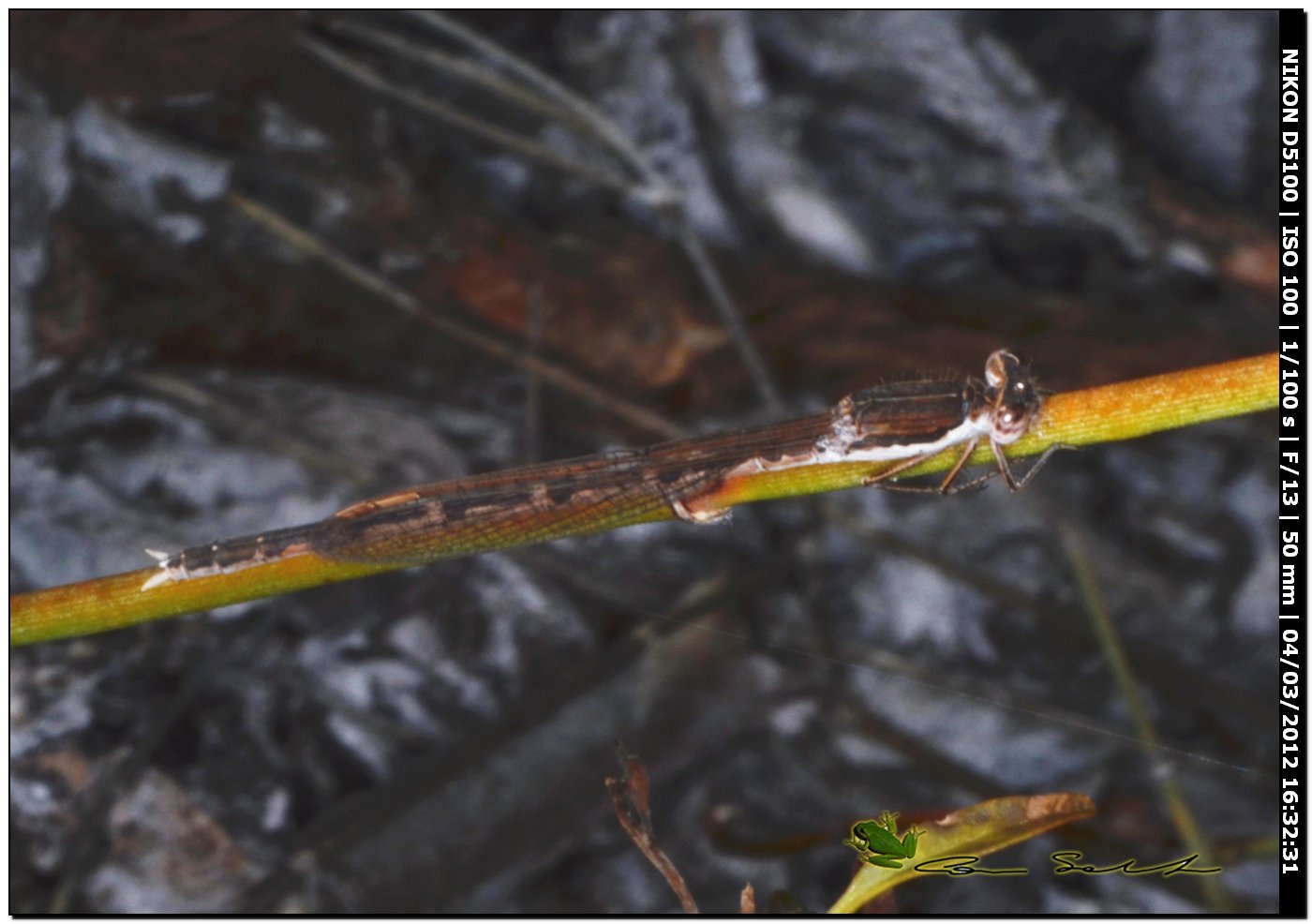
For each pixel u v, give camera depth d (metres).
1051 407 0.21
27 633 0.22
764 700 0.24
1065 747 0.24
